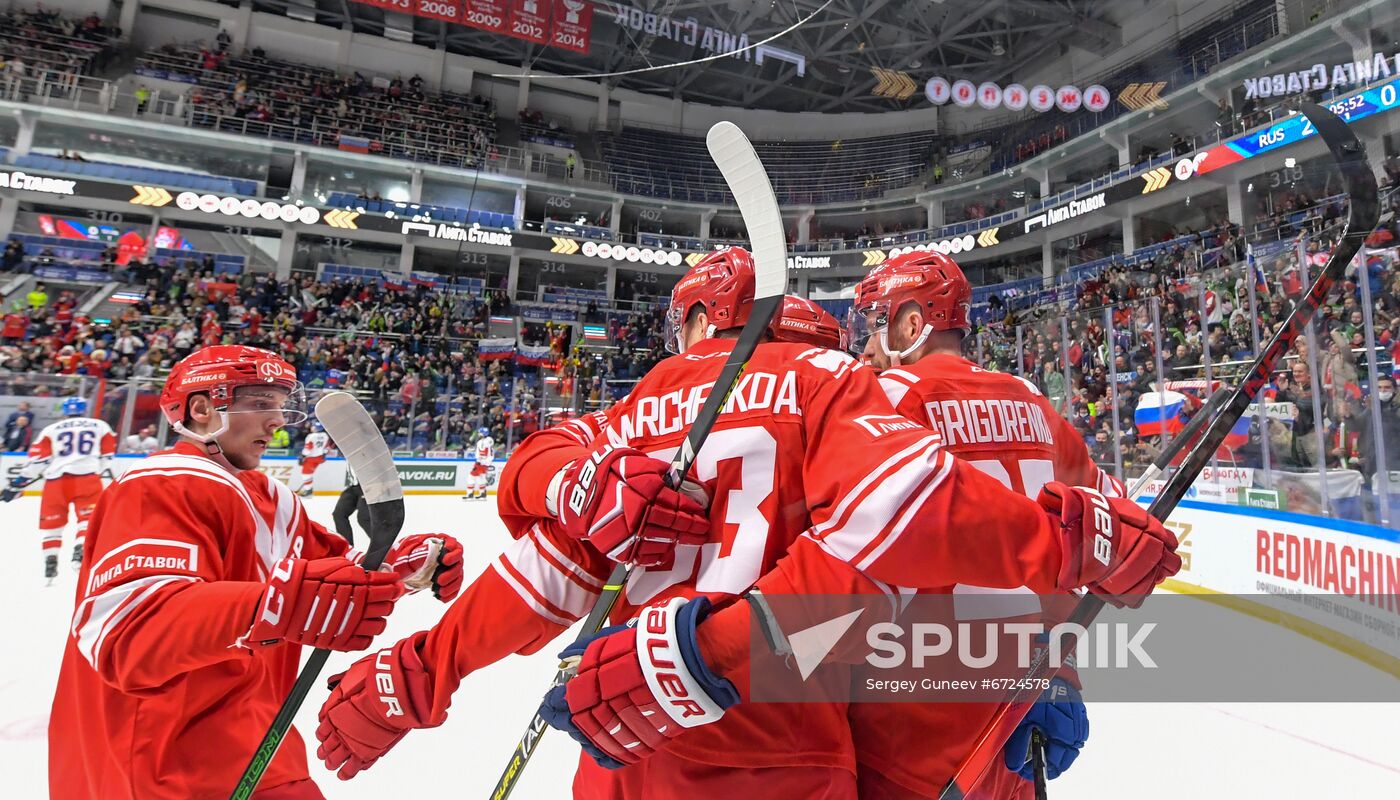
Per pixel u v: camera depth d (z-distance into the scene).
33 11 18.52
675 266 21.17
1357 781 2.50
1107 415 6.25
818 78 22.81
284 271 18.73
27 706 2.85
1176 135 16.22
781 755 0.87
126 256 17.19
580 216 22.12
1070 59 20.25
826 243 20.89
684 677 0.74
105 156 17.67
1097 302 14.19
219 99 18.80
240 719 1.33
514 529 1.17
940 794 0.99
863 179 22.89
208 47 20.06
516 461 1.15
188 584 1.15
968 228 19.11
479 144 21.19
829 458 0.86
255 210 16.70
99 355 13.06
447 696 1.07
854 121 23.91
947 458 0.80
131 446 9.64
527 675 3.46
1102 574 0.81
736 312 1.11
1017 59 21.25
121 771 1.19
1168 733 2.89
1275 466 4.65
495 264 21.30
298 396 1.72
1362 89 11.61
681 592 0.94
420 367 15.51
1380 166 9.88
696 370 1.06
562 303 20.98
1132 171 15.78
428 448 12.34
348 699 1.11
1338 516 4.14
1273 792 2.43
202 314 15.29
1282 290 4.96
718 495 0.93
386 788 2.30
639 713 0.77
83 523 5.29
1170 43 17.31
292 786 1.43
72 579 5.08
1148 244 16.45
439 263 20.94
